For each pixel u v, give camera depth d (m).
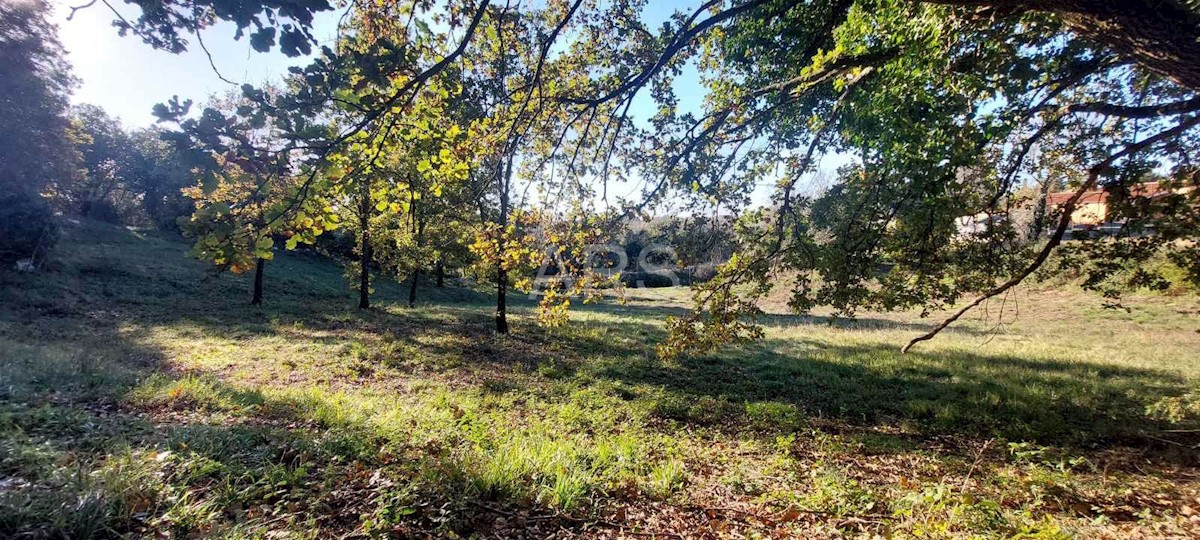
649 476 5.96
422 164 4.51
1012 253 8.26
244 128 2.87
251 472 4.68
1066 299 26.72
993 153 7.45
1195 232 7.07
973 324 24.09
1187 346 17.56
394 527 4.06
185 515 3.77
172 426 5.90
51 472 4.15
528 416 8.78
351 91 3.08
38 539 3.29
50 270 22.20
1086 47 6.25
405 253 22.89
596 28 6.75
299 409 7.64
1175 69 3.60
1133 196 7.54
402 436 6.44
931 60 5.61
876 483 6.06
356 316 21.59
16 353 9.71
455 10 4.64
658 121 7.08
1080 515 4.98
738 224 7.42
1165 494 5.71
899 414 9.91
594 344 17.41
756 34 8.07
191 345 13.85
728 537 4.44
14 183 21.80
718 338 7.66
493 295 37.31
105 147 42.47
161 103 2.69
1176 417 7.75
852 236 7.62
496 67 5.71
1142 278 8.09
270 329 17.25
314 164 3.08
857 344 18.03
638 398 10.51
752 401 10.81
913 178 6.90
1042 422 8.88
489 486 4.95
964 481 5.71
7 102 22.39
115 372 9.12
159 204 44.19
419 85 3.40
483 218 15.08
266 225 3.07
